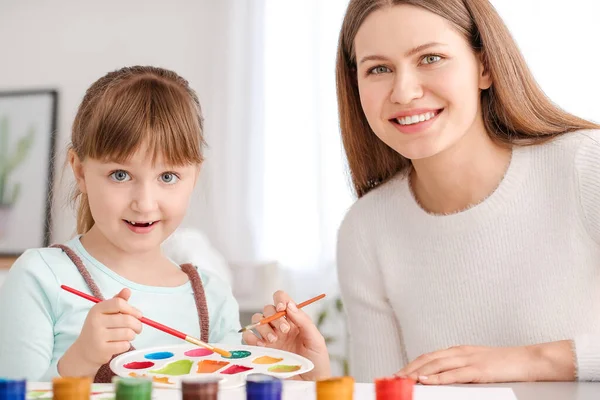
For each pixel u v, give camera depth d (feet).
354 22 3.83
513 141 4.04
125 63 12.40
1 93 12.70
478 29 3.75
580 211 3.78
